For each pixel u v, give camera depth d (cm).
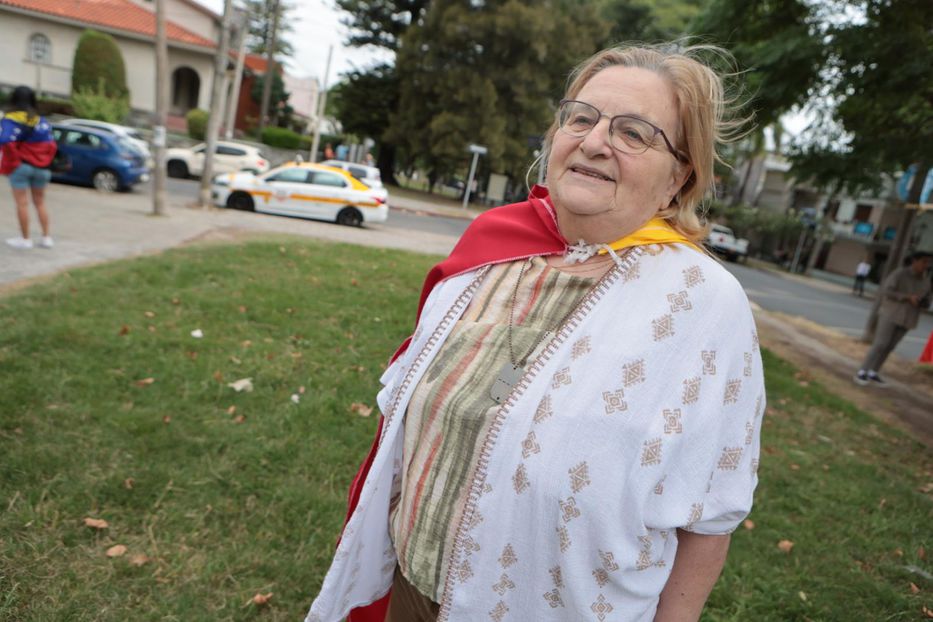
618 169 127
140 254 792
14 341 426
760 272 3142
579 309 127
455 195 4038
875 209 3750
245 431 365
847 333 1383
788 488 425
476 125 3034
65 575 243
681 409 116
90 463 310
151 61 3116
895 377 952
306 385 443
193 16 3409
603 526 115
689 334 119
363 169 2164
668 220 138
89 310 516
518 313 137
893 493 448
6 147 699
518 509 122
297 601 252
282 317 584
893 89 741
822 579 321
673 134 130
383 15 3428
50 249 750
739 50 858
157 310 545
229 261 791
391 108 3534
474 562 128
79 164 1455
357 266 901
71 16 2941
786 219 3741
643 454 114
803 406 655
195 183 1978
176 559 261
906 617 301
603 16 3291
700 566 125
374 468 151
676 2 3081
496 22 2931
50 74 2984
